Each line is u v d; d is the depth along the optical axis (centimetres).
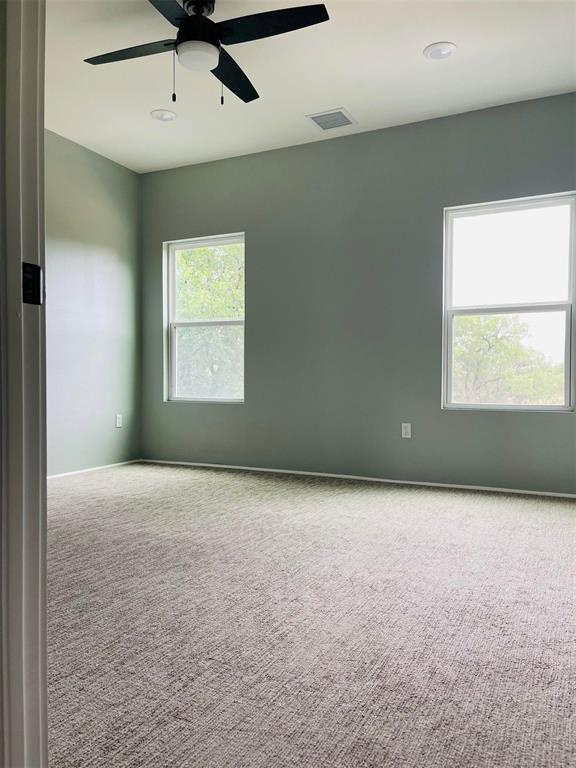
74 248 503
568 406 420
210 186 545
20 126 81
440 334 454
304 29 326
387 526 333
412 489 439
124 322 561
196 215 552
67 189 495
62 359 494
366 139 478
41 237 85
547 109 416
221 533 319
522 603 221
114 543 300
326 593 231
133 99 417
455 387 458
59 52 354
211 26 276
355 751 133
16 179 81
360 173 480
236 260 544
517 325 437
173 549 289
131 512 367
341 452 491
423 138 457
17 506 80
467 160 442
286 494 421
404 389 466
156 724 143
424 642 189
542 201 427
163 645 186
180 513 364
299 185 505
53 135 480
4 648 79
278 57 357
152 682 163
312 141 497
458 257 457
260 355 524
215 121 456
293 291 508
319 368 498
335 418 493
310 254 500
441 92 407
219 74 318
